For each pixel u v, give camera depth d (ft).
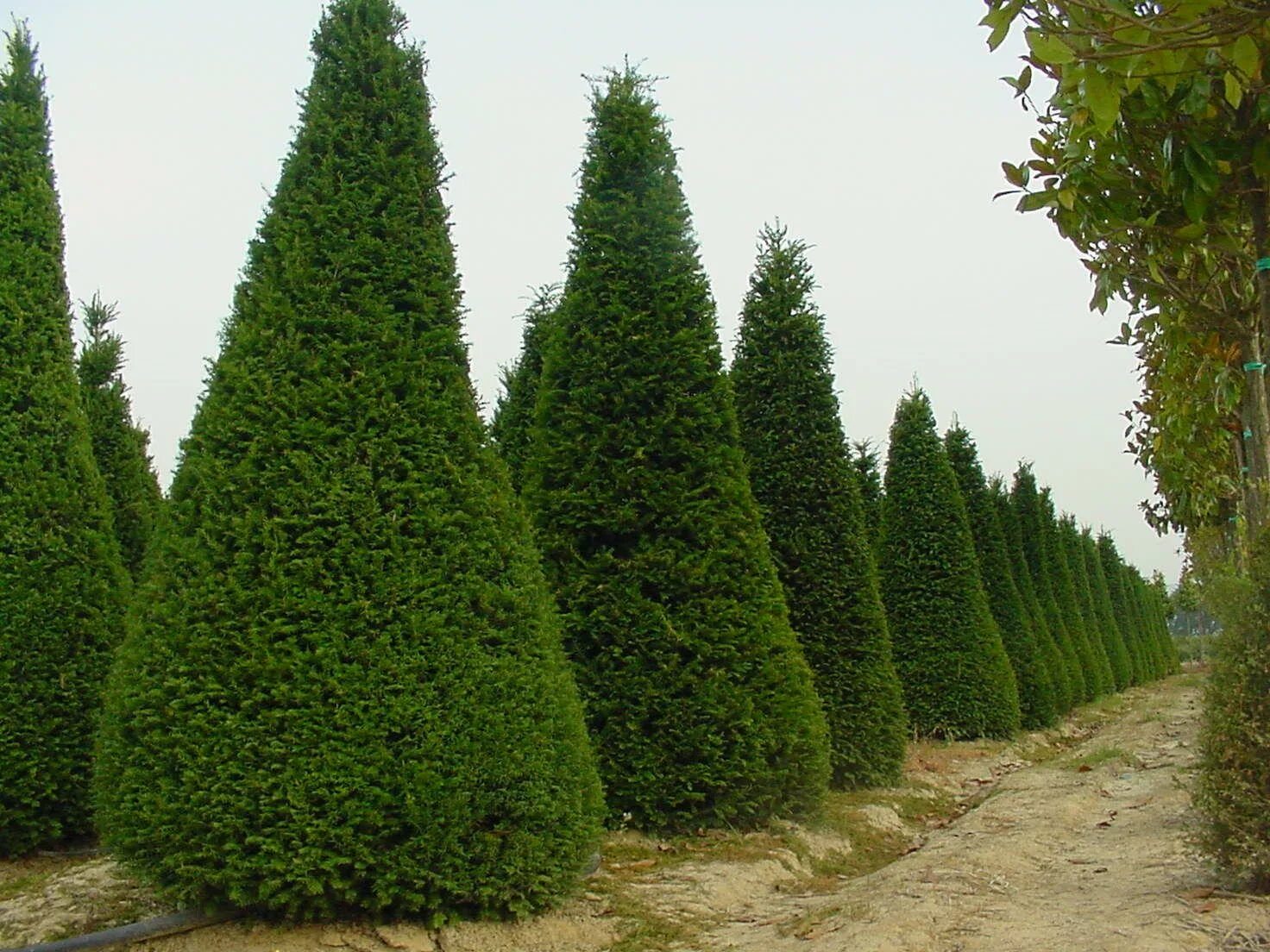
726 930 20.88
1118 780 39.83
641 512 29.09
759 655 28.73
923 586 56.24
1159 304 17.49
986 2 12.23
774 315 40.47
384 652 18.84
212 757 17.94
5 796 25.14
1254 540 19.17
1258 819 18.86
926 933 18.20
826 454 39.75
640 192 31.48
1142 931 16.97
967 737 55.01
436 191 22.49
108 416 40.47
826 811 32.19
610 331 30.19
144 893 21.08
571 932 19.93
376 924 18.93
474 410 21.70
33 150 28.48
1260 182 14.39
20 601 25.81
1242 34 11.07
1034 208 15.61
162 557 19.26
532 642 20.62
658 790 27.63
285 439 19.39
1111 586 126.21
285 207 21.06
